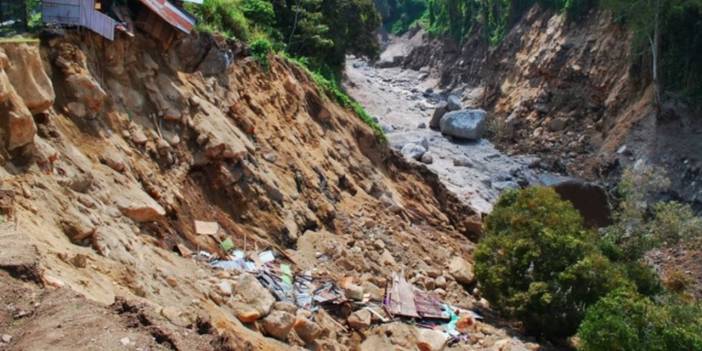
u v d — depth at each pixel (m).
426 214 30.30
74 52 15.40
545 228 20.17
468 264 24.66
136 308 8.27
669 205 32.19
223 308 13.66
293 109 26.30
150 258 13.55
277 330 14.00
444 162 42.72
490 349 17.70
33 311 7.82
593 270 19.05
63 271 9.69
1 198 10.43
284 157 22.80
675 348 15.34
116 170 15.30
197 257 15.98
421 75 76.50
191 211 17.52
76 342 7.22
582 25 53.47
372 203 26.62
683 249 29.67
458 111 48.53
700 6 41.81
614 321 15.74
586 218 37.66
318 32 36.78
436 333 17.59
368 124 32.75
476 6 71.19
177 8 19.19
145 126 17.38
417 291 20.36
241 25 27.19
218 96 21.41
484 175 41.56
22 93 13.01
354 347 16.41
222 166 19.22
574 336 19.58
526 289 19.95
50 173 12.77
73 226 11.99
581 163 45.34
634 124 44.03
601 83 49.00
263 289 14.80
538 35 57.97
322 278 18.44
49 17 15.74
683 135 41.25
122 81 17.19
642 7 43.00
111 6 17.39
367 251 21.92
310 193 22.88
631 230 30.52
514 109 54.66
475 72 67.25
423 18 89.06
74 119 15.04
